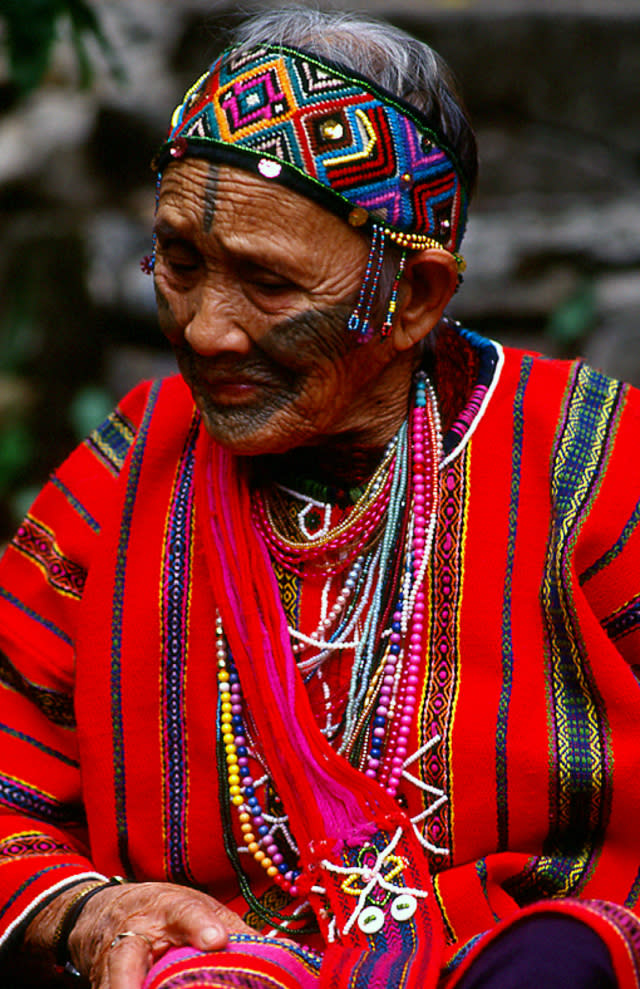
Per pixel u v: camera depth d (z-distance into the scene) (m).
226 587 2.66
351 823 2.58
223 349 2.44
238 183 2.35
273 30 2.54
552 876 2.65
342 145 2.39
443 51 8.31
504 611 2.64
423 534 2.66
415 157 2.48
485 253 7.74
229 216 2.35
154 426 2.87
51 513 3.01
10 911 2.64
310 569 2.71
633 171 8.32
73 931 2.53
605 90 8.27
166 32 8.98
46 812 2.90
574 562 2.65
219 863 2.72
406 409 2.73
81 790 2.94
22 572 3.01
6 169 8.73
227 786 2.69
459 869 2.63
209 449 2.76
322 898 2.60
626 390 2.79
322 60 2.42
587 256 7.75
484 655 2.63
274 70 2.40
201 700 2.71
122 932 2.41
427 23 8.27
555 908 2.19
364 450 2.72
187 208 2.39
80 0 5.09
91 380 8.09
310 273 2.40
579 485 2.67
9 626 2.96
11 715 2.96
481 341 2.82
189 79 8.89
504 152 8.31
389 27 2.62
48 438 8.00
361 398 2.66
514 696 2.62
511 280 7.71
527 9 8.20
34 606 2.97
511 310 7.67
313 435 2.59
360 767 2.68
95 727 2.77
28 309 8.05
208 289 2.43
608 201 8.26
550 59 8.25
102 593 2.79
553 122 8.33
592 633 2.60
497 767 2.60
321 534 2.69
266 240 2.36
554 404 2.74
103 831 2.79
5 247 8.16
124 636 2.76
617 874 2.67
